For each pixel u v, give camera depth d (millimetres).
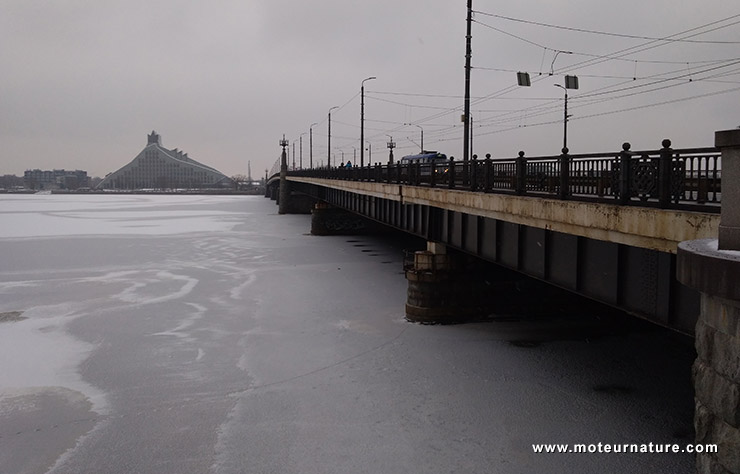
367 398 16891
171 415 15836
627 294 13289
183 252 48438
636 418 15438
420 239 58781
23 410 16250
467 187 21578
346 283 34062
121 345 22125
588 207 12930
